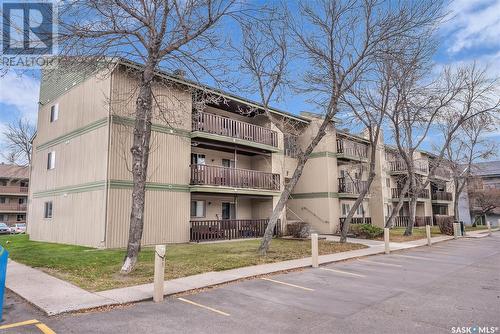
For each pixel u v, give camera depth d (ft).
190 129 61.77
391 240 72.08
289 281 31.60
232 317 21.08
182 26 35.65
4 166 163.73
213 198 72.02
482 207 159.94
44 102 73.36
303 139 91.20
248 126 71.31
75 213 57.57
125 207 52.47
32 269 34.78
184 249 49.52
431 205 143.54
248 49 51.57
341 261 43.75
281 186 77.51
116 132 52.60
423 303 24.29
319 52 54.34
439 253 54.24
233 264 38.14
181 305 23.61
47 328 18.92
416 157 133.59
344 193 89.40
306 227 74.13
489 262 44.62
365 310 22.58
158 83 52.44
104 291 26.27
